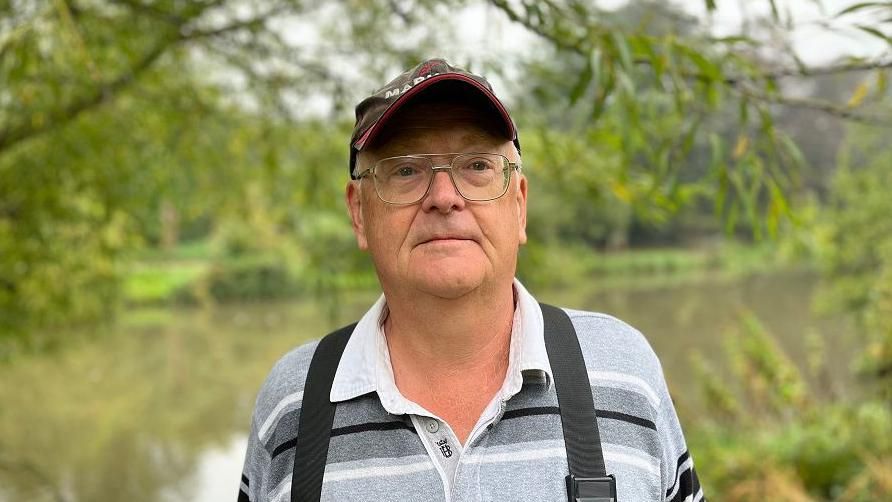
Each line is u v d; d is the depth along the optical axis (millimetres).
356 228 1433
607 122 2549
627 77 1822
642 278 36500
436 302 1253
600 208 3359
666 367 14008
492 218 1265
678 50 1896
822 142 28672
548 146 3020
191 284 26406
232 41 3525
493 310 1284
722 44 1962
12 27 2531
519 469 1199
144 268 7605
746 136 2012
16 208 3879
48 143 3602
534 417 1231
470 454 1210
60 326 4875
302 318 22953
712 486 6203
